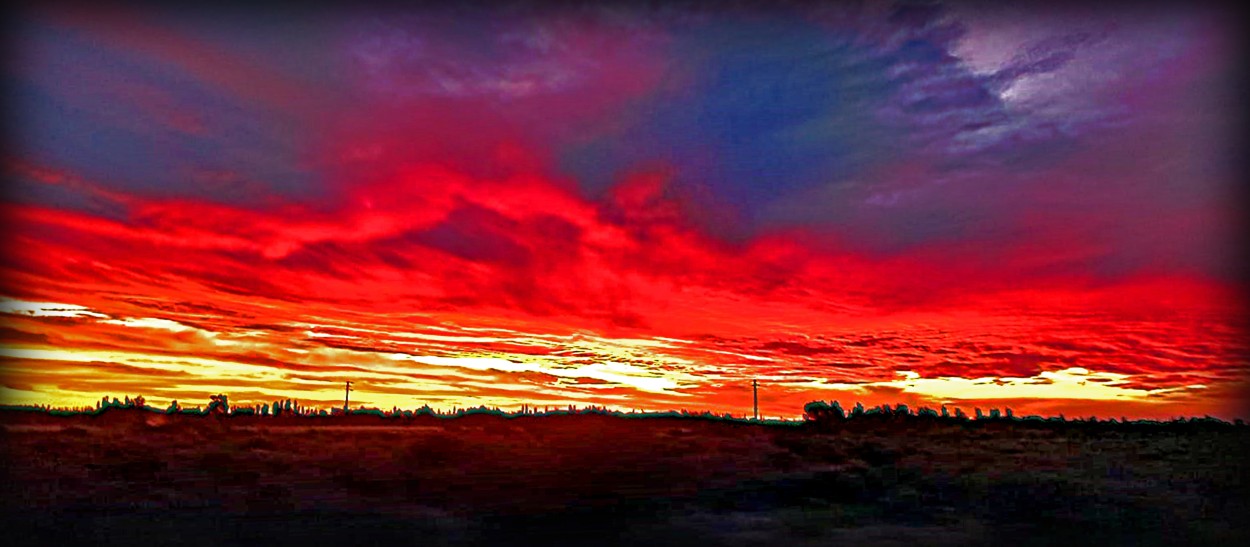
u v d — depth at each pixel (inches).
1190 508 466.6
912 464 649.0
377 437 746.8
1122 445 738.8
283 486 506.0
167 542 358.0
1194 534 403.5
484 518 431.8
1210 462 633.0
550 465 613.6
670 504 481.7
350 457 636.7
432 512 443.5
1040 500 495.8
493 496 494.9
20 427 650.2
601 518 437.4
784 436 820.6
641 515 449.1
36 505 419.5
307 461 606.2
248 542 363.6
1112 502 484.7
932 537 396.2
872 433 834.2
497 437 768.3
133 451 602.2
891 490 534.3
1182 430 805.9
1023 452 709.3
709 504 486.0
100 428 689.0
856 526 425.1
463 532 397.1
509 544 374.9
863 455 705.0
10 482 466.9
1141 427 841.5
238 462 589.6
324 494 487.8
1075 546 376.2
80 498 440.8
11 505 415.8
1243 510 458.3
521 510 455.8
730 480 572.7
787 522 431.5
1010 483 554.3
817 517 447.8
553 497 494.6
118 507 426.9
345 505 455.8
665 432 814.5
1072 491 522.0
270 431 749.9
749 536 398.6
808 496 510.6
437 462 624.7
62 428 666.8
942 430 848.3
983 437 805.2
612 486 536.1
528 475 572.7
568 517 439.2
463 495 494.0
